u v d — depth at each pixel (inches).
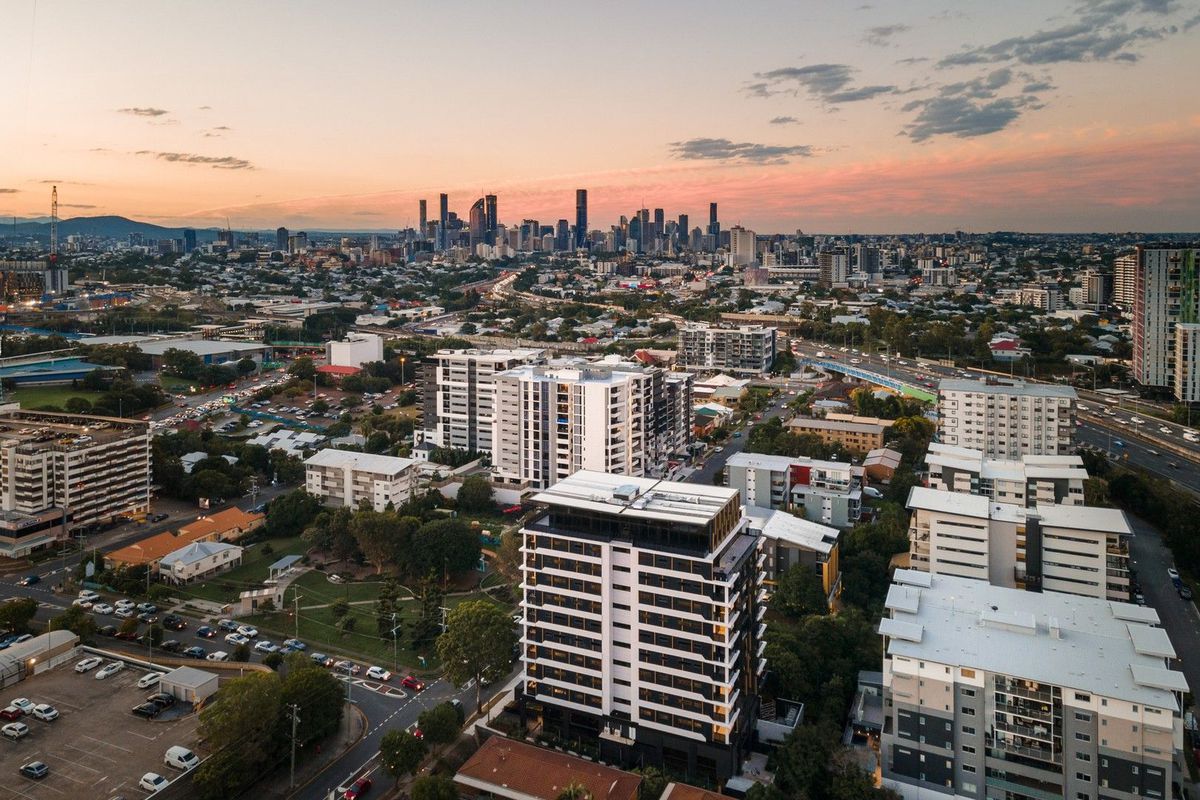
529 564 6786.4
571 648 6668.3
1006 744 5797.2
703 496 6879.9
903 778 6107.3
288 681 6550.2
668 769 6368.1
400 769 6038.4
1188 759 6387.8
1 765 5821.9
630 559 6373.0
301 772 6338.6
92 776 5728.3
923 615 6565.0
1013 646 6097.4
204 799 5693.9
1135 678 5575.8
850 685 7219.5
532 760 6008.9
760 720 6909.5
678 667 6279.5
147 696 6771.7
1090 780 5575.8
